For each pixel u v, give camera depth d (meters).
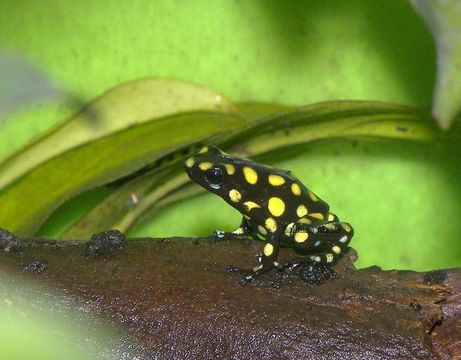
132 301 0.13
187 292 0.13
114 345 0.13
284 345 0.13
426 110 0.16
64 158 0.16
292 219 0.15
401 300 0.14
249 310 0.13
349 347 0.13
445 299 0.14
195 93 0.16
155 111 0.16
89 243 0.14
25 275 0.13
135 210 0.16
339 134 0.16
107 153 0.16
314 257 0.14
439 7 0.11
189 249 0.14
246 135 0.16
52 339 0.09
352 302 0.13
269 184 0.15
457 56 0.11
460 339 0.13
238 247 0.14
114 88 0.16
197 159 0.15
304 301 0.13
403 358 0.13
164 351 0.13
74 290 0.13
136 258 0.14
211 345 0.13
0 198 0.16
